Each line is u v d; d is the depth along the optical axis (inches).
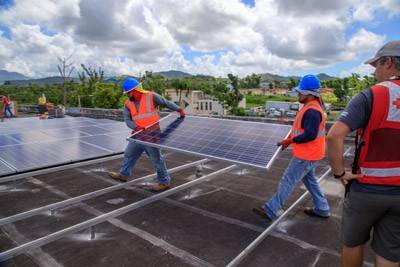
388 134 81.7
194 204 181.2
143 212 168.9
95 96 1512.1
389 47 85.0
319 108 155.6
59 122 421.4
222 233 147.7
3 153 228.8
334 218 165.2
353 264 96.0
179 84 2920.8
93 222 145.3
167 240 140.6
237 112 2465.6
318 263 124.3
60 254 128.7
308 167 158.9
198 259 126.2
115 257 127.2
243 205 180.9
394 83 82.8
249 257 127.9
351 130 84.7
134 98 220.1
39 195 191.6
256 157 155.2
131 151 211.5
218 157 161.3
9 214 165.2
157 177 218.8
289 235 146.5
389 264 88.8
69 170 240.8
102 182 215.9
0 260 121.3
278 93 4904.0
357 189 88.3
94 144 270.8
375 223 90.7
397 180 82.7
